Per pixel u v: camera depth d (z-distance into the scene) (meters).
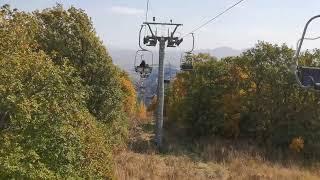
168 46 37.31
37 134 12.29
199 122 48.16
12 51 13.75
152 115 72.81
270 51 46.25
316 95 43.97
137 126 53.94
